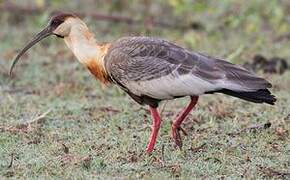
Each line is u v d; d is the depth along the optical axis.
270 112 16.34
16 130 14.73
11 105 17.16
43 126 15.30
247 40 24.55
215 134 14.70
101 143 13.92
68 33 14.00
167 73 12.91
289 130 14.68
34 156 13.12
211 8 25.34
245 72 12.73
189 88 12.80
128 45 13.34
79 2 27.44
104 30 25.64
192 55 13.03
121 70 13.22
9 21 26.69
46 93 18.59
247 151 13.50
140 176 11.94
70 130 15.01
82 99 17.97
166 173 12.11
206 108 16.86
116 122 15.55
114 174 12.11
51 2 26.95
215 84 12.61
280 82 19.25
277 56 22.14
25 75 20.27
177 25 26.12
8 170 12.26
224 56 22.23
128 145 13.78
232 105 16.98
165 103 17.08
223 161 12.84
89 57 13.76
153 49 13.15
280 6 25.83
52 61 21.84
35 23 26.02
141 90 13.13
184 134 14.30
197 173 12.23
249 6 25.47
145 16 26.48
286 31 24.98
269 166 12.62
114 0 27.34
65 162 12.58
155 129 13.29
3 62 21.62
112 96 18.31
